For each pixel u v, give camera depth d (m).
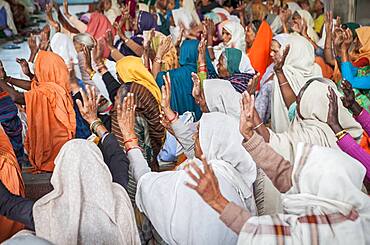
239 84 3.54
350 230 1.54
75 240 1.76
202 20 6.77
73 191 1.78
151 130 2.73
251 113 1.80
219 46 5.07
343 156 1.65
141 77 3.12
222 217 1.58
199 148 2.15
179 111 3.71
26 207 1.85
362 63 3.84
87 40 4.47
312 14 7.20
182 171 2.01
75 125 3.71
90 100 2.31
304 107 2.58
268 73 4.00
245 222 1.56
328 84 2.61
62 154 1.83
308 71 3.58
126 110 2.29
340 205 1.57
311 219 1.55
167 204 1.94
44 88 3.72
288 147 2.19
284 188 1.76
